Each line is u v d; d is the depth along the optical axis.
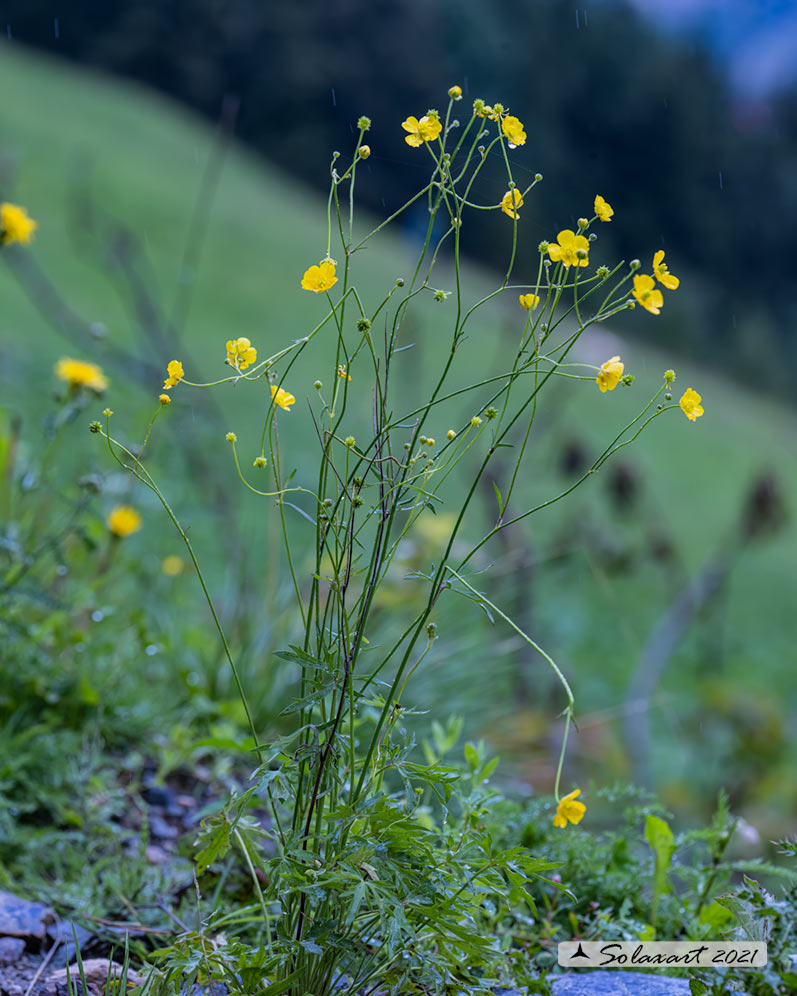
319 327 1.26
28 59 30.97
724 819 1.99
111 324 12.48
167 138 27.31
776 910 1.43
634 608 8.90
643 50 40.25
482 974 1.46
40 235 15.70
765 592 11.91
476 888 1.39
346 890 1.23
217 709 2.73
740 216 42.47
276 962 1.22
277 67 32.47
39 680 2.47
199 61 32.12
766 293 43.22
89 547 2.50
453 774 1.87
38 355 9.42
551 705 3.69
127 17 32.81
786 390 37.50
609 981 1.52
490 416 1.25
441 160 1.24
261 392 12.12
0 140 20.19
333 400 1.28
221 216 21.62
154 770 2.50
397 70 33.47
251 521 6.37
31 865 1.98
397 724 1.33
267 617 3.18
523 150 1.30
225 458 5.04
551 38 38.41
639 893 1.88
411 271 17.33
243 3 32.09
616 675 7.54
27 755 2.21
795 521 14.62
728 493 15.77
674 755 5.39
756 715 4.94
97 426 1.24
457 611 3.38
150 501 3.55
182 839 2.15
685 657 8.31
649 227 41.66
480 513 7.31
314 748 1.26
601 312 1.23
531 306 1.25
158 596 3.50
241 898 1.93
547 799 2.05
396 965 1.27
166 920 1.81
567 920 1.83
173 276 16.86
